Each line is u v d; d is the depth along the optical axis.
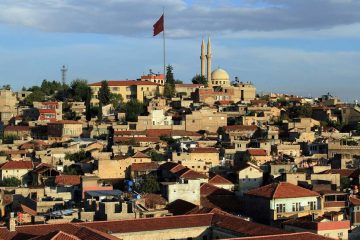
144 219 124.94
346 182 197.62
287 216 152.50
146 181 195.25
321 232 129.62
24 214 146.25
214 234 125.00
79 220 135.75
